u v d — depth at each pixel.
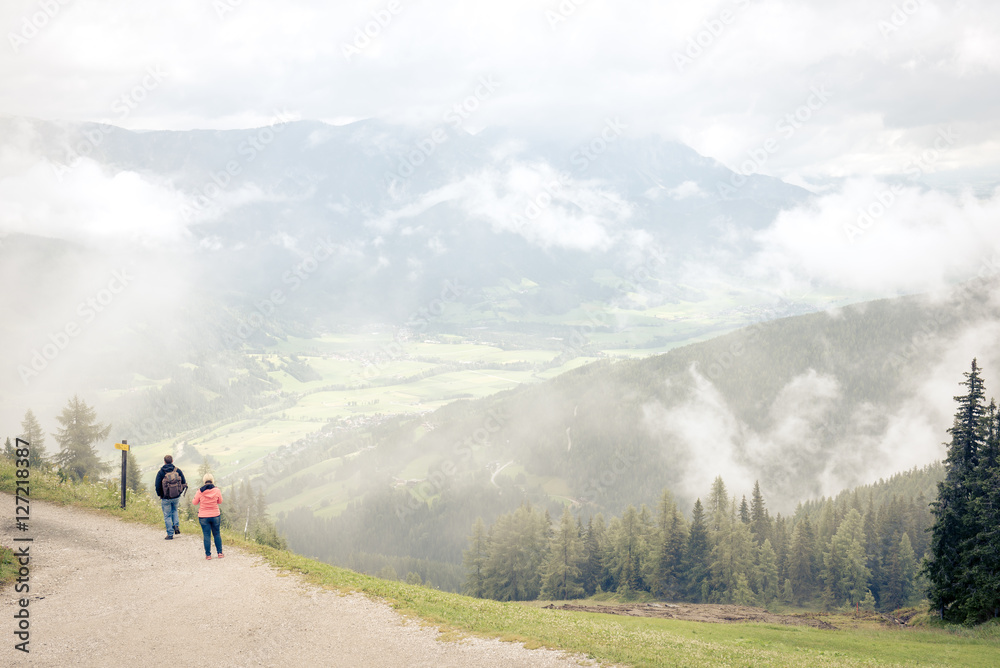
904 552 117.38
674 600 111.31
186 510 49.59
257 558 26.95
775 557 108.19
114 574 23.83
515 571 121.62
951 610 52.72
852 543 108.75
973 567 49.34
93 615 19.89
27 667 16.20
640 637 23.53
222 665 16.78
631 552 115.62
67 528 28.95
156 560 25.73
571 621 25.53
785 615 68.25
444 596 26.45
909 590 115.31
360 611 21.50
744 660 20.81
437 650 18.36
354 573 27.78
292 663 17.06
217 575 24.28
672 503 119.12
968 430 54.75
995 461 52.28
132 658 16.98
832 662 23.66
